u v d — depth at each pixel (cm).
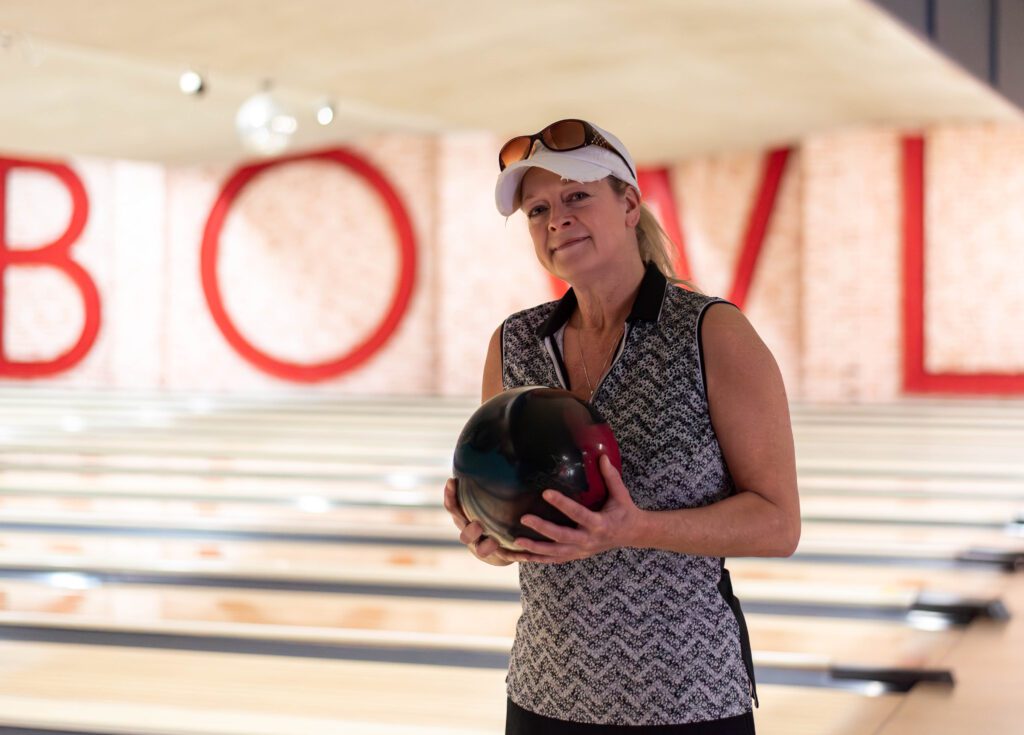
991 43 996
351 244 1559
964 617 379
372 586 433
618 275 164
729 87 1074
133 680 316
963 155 1281
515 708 164
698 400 156
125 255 1709
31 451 870
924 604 393
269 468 777
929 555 477
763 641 349
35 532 544
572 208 160
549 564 159
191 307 1683
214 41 891
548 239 165
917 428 1023
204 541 522
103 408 1305
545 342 171
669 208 1475
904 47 916
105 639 358
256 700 299
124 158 1634
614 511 143
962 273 1294
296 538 529
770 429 154
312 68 984
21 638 359
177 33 863
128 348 1719
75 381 1744
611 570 155
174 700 298
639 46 920
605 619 154
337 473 752
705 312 158
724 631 156
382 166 1524
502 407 151
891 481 698
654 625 153
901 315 1316
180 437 976
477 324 1489
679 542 147
